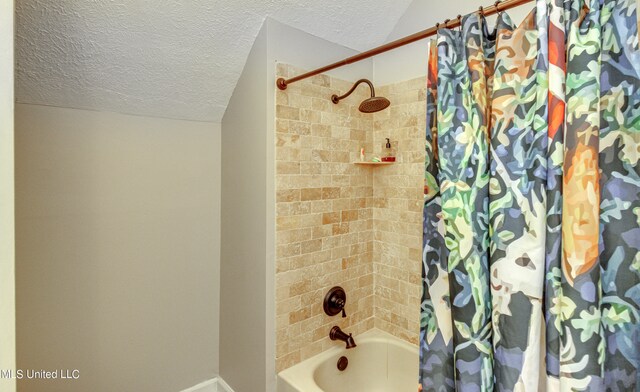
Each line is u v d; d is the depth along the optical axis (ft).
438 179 2.89
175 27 4.25
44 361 4.49
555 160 2.11
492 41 2.66
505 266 2.28
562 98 2.11
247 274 5.17
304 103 5.08
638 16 2.17
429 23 5.28
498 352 2.29
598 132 2.01
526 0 2.34
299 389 4.55
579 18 2.08
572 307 1.98
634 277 1.95
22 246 4.29
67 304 4.62
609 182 2.01
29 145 4.29
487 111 2.56
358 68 5.82
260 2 4.40
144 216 5.24
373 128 6.10
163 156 5.38
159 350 5.44
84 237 4.73
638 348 1.94
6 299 1.69
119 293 5.04
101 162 4.83
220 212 6.02
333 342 5.61
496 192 2.37
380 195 6.07
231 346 5.67
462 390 2.43
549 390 2.09
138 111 5.05
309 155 5.17
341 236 5.67
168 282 5.50
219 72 5.07
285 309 4.98
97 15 3.81
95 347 4.86
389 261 5.98
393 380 5.79
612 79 2.02
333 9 4.94
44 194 4.42
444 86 2.67
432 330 2.82
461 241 2.50
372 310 6.23
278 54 4.76
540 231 2.17
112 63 4.33
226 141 5.77
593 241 1.98
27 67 3.93
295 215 5.04
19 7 3.46
